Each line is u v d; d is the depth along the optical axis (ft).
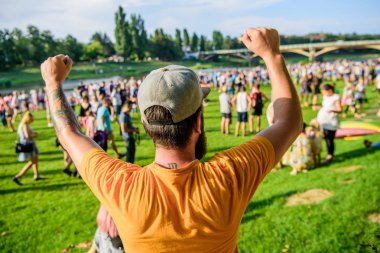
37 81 219.00
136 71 286.66
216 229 3.05
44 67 3.89
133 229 3.08
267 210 18.02
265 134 3.44
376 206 16.90
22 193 24.26
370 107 53.88
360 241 13.91
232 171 3.15
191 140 3.31
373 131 36.37
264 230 15.81
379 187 19.35
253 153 3.24
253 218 17.24
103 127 29.48
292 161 24.90
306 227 15.61
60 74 3.90
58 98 3.80
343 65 109.29
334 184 21.08
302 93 58.95
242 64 360.48
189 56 390.83
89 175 3.39
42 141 41.78
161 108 3.11
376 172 22.29
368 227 14.92
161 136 3.20
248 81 104.27
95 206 21.53
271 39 3.63
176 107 3.09
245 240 15.12
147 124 3.25
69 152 3.62
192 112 3.20
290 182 22.66
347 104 46.70
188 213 3.02
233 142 37.11
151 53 371.97
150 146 35.99
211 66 312.29
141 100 3.25
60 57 3.93
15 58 287.69
